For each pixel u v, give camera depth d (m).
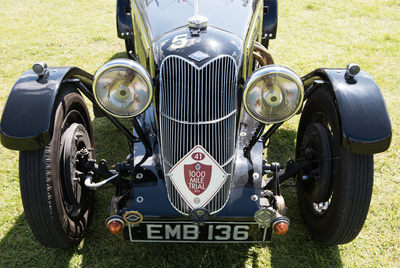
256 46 2.77
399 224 2.81
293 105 1.98
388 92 4.30
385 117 2.03
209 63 1.98
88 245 2.60
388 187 3.14
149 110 2.66
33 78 2.15
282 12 6.20
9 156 3.36
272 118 2.02
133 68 1.92
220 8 2.60
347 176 2.11
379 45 5.26
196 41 2.16
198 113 1.97
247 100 1.96
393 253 2.60
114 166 2.41
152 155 2.34
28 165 2.04
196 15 2.34
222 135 2.03
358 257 2.56
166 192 2.15
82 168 2.54
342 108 2.06
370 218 2.85
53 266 2.46
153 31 2.48
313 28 5.69
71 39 5.29
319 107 2.44
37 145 1.97
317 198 2.45
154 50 2.26
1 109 3.92
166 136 2.07
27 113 2.00
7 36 5.32
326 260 2.53
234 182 2.20
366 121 2.02
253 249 2.59
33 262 2.48
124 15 4.02
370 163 2.10
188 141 2.01
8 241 2.62
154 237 2.17
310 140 2.58
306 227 2.76
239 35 2.41
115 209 2.08
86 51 5.00
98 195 3.00
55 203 2.12
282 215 2.11
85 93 2.36
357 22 5.93
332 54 5.00
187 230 2.13
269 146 3.57
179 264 2.49
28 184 2.05
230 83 2.06
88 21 5.84
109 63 1.93
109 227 2.03
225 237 2.16
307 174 2.56
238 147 2.39
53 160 2.10
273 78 1.93
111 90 1.96
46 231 2.16
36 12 6.12
